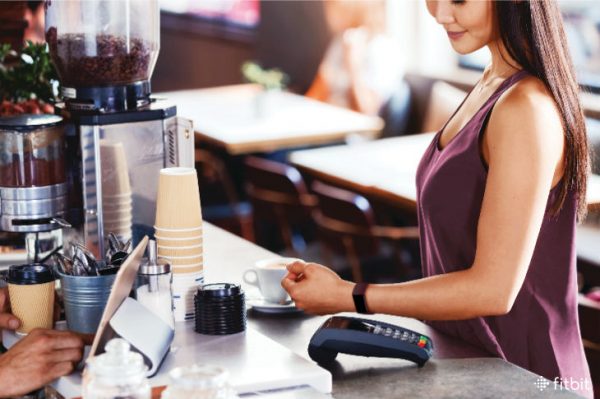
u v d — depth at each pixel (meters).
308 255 5.31
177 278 2.11
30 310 2.04
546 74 1.96
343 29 7.34
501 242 1.88
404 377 1.86
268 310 2.26
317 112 6.58
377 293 1.93
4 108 2.75
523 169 1.88
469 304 1.89
